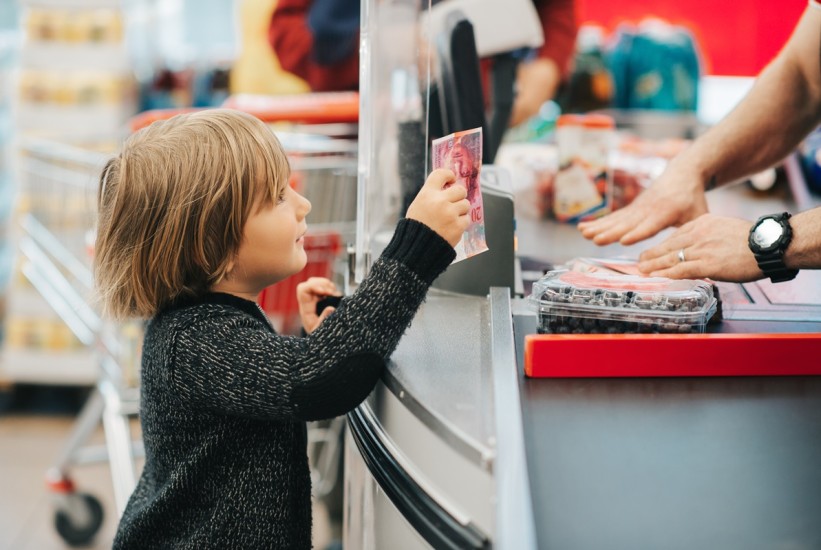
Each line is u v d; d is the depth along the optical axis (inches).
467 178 44.3
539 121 111.3
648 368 40.8
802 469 32.1
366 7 51.7
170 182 43.6
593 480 31.1
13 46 134.8
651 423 35.7
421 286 41.0
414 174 54.4
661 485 30.8
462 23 58.3
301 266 46.9
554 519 28.7
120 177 44.8
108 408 82.3
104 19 125.2
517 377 38.0
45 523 105.3
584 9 116.5
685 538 27.7
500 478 29.3
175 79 135.8
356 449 45.8
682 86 116.2
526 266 60.7
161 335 44.2
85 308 83.2
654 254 51.8
